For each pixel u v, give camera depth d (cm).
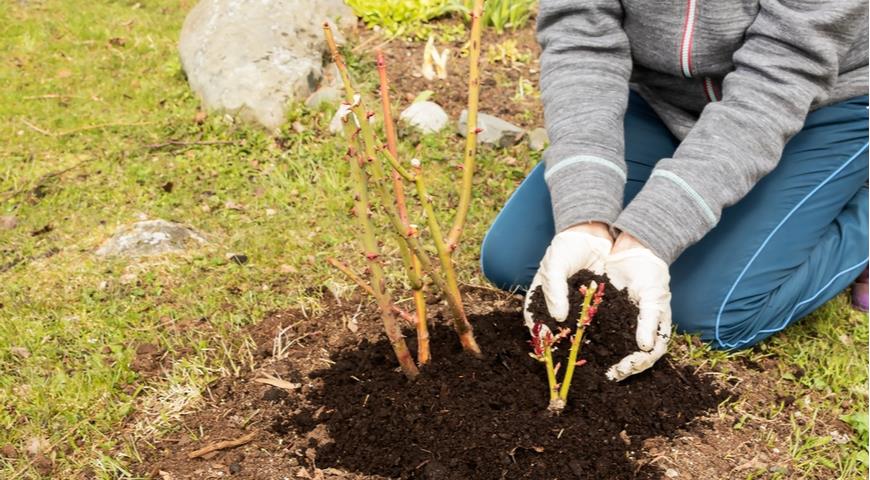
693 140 153
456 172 225
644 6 163
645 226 149
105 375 163
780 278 170
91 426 155
